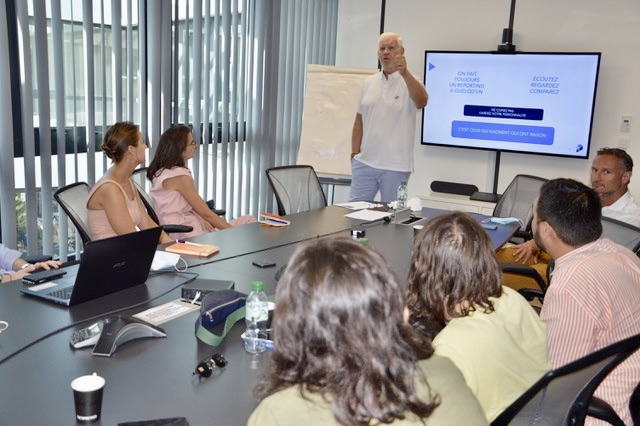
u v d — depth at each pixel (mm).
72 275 2348
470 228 1436
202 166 5301
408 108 4969
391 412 857
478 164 6109
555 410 1496
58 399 1438
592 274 1808
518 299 1515
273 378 924
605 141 5539
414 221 3818
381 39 4836
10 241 3812
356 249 924
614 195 3518
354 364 859
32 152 3855
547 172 5840
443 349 1301
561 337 1768
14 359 1641
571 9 5508
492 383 1320
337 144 5918
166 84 4699
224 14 5223
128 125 3270
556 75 5512
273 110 5906
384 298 882
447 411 916
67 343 1753
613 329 1806
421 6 6125
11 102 3709
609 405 1649
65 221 4109
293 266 917
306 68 6238
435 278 1426
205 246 2895
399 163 5027
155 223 3592
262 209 5977
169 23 4629
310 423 870
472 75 5824
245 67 5543
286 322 896
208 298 1913
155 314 1996
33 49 3805
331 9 6426
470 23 5938
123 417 1367
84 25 4059
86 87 4137
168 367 1624
